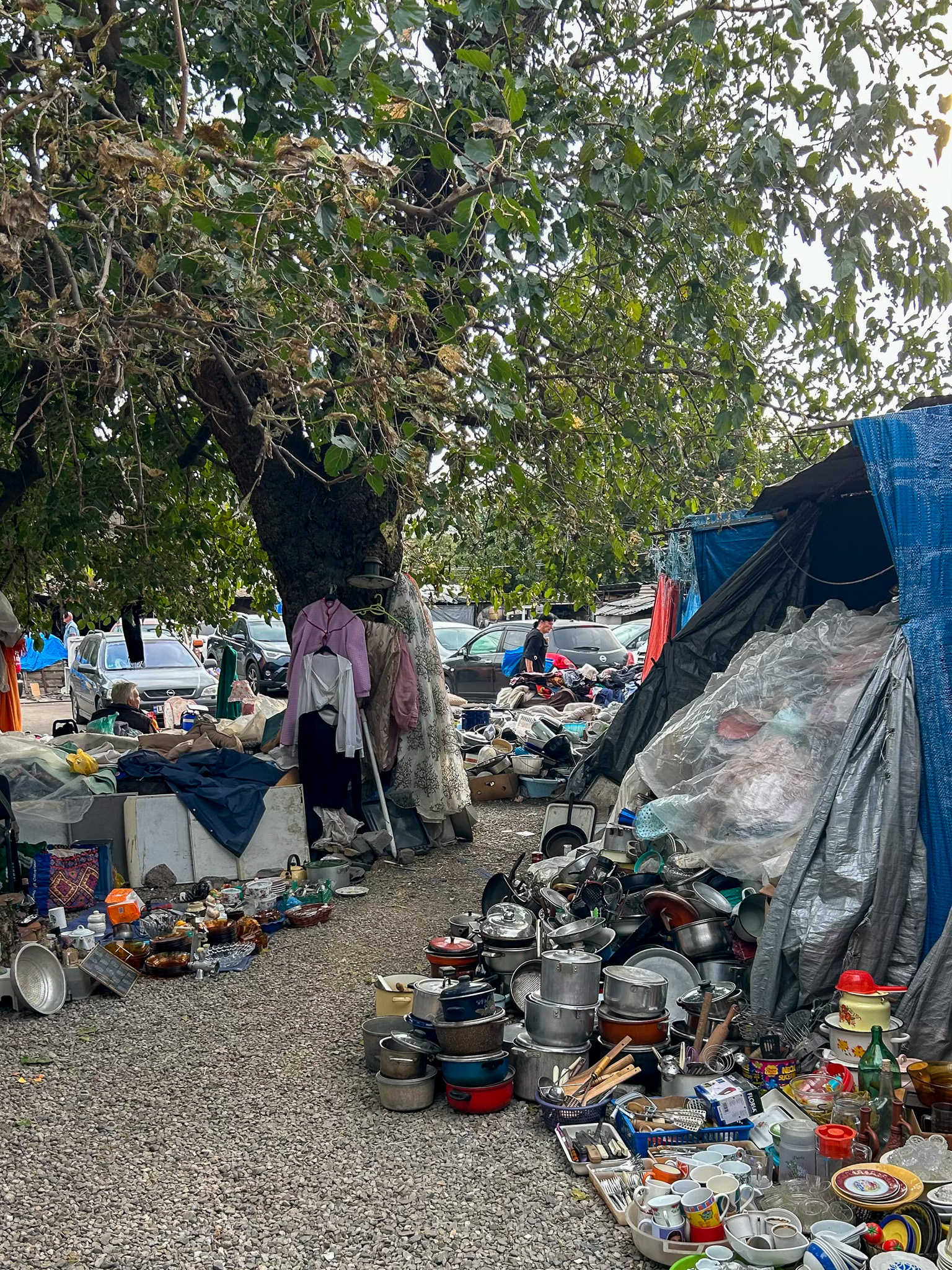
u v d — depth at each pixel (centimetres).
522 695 1476
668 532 921
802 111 691
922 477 523
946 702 498
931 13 667
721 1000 479
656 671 825
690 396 912
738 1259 325
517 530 1000
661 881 592
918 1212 330
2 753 793
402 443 503
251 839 818
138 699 1159
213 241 487
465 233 513
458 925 589
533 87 674
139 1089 480
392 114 504
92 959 608
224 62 655
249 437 910
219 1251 353
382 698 898
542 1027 459
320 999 590
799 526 781
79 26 457
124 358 484
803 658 659
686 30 682
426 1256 348
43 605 1222
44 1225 370
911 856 486
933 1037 450
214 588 1241
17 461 828
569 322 961
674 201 743
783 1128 378
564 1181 392
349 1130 436
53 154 480
